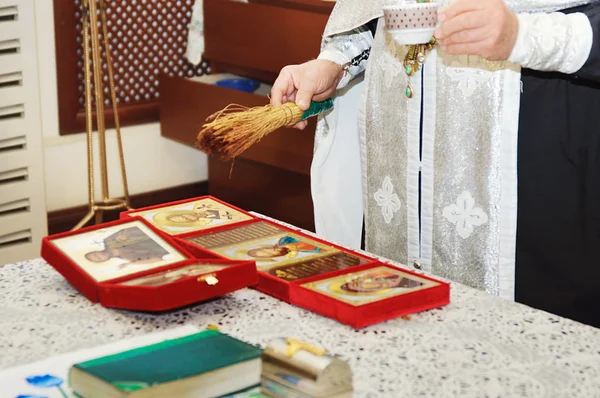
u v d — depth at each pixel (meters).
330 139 1.89
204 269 1.20
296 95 1.62
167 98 3.44
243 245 1.36
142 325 1.12
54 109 3.27
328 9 2.81
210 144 1.41
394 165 1.71
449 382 0.98
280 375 0.91
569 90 1.49
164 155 3.62
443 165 1.62
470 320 1.15
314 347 0.93
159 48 3.55
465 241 1.63
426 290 1.17
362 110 1.75
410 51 1.58
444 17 1.33
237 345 0.95
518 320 1.15
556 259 1.57
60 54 3.21
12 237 3.01
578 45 1.35
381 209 1.77
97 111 2.94
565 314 1.59
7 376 0.95
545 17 1.38
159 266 1.23
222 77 3.43
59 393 0.92
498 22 1.32
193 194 3.74
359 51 1.78
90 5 2.83
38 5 3.13
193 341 0.97
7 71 2.86
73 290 1.23
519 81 1.51
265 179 3.40
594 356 1.05
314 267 1.27
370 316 1.12
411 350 1.06
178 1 3.55
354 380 0.98
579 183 1.52
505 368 1.02
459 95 1.57
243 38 3.15
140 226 1.39
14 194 2.97
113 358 0.91
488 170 1.56
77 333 1.10
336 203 1.93
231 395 0.91
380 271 1.26
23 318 1.14
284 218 3.34
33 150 2.99
